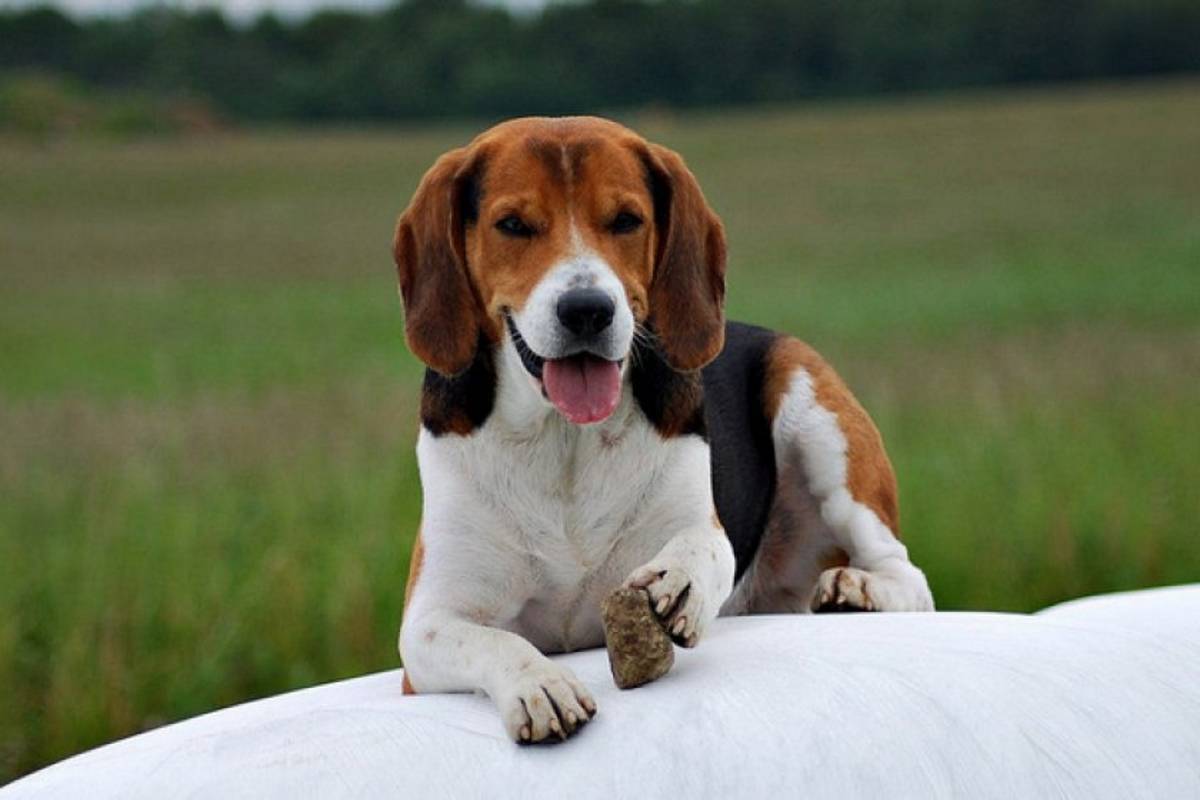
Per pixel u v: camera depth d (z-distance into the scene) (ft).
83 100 265.75
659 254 16.51
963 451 37.37
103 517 34.12
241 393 54.80
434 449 16.38
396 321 84.38
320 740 13.16
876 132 203.92
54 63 321.73
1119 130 192.13
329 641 28.78
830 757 12.26
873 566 19.02
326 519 34.78
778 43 299.79
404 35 314.14
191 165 195.52
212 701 27.35
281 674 28.32
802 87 299.17
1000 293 86.22
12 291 103.30
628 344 15.21
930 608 18.85
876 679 13.11
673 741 12.57
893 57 298.15
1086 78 298.35
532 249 15.62
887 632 14.42
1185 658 13.99
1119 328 66.69
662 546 16.40
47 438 43.88
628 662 13.52
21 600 30.68
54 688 27.35
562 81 294.66
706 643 14.76
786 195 147.64
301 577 30.50
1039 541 31.60
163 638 29.04
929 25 300.20
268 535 33.55
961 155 175.94
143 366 66.80
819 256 107.76
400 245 16.67
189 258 121.08
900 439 39.06
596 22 301.22
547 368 15.25
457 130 258.16
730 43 297.74
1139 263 99.71
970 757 12.35
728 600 19.85
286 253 122.62
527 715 12.87
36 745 26.61
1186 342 58.03
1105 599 16.80
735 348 20.17
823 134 203.82
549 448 15.99
